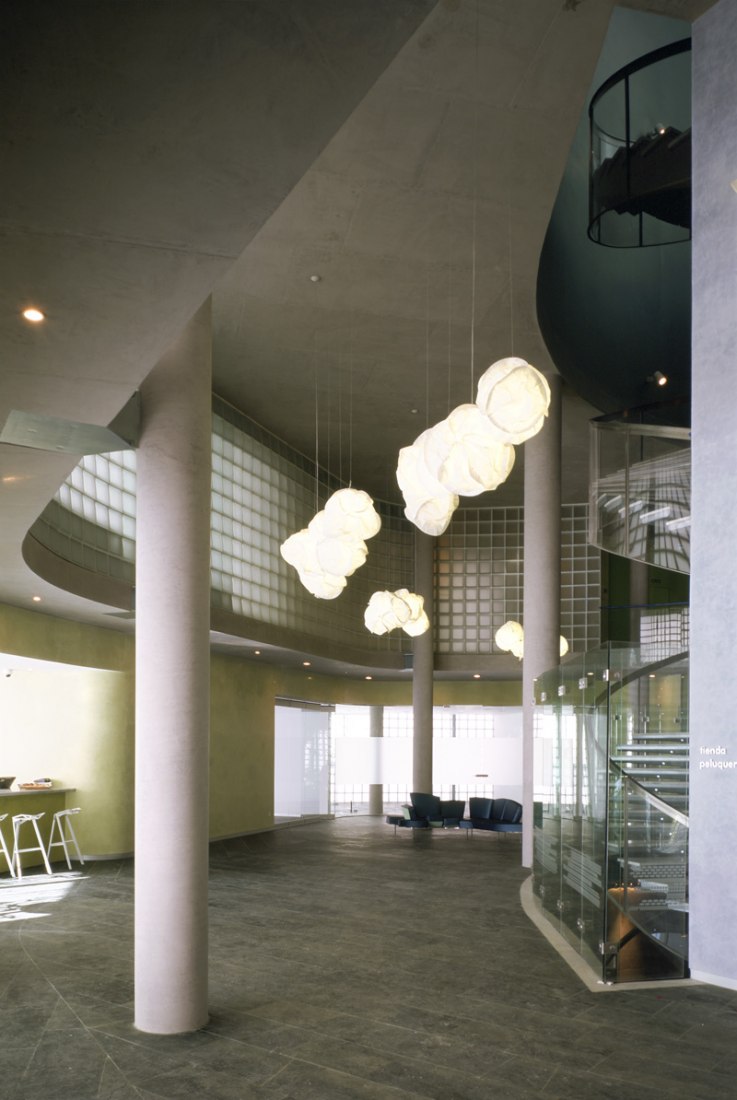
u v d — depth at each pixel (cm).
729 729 820
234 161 340
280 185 355
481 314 1369
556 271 1496
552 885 1080
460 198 1060
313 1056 631
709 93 905
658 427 1384
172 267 414
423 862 1647
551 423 1620
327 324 1421
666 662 907
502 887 1353
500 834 2192
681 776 891
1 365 522
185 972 692
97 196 360
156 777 710
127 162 339
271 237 1160
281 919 1101
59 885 1370
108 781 1672
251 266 1239
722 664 834
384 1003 753
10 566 1098
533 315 1364
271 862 1645
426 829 2292
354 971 853
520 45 831
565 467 2230
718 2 899
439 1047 649
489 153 980
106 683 1692
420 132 946
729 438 854
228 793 2077
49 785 1591
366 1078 591
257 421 1905
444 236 1145
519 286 1273
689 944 836
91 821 1655
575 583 2448
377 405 1800
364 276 1259
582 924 908
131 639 1736
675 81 1483
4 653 1380
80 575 1307
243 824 2131
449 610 2580
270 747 2284
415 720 2494
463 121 930
